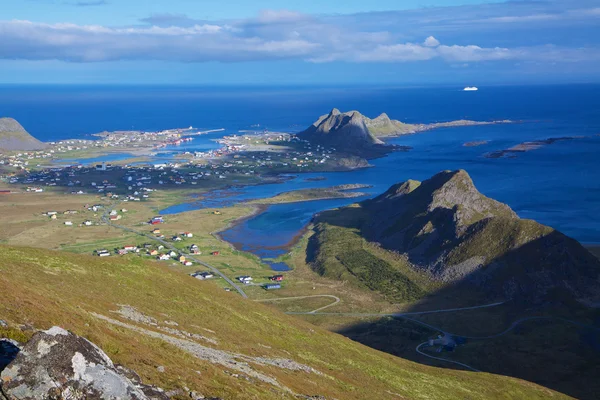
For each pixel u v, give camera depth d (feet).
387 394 235.61
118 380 96.78
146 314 218.59
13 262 231.09
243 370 182.29
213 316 260.62
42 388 90.12
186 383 135.95
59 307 164.76
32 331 125.90
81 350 98.27
